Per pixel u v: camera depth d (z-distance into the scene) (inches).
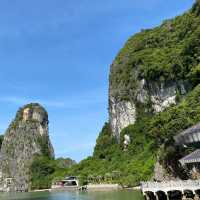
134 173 5846.5
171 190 2556.6
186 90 6284.5
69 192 6688.0
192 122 3235.7
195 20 7086.6
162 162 3656.5
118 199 3486.7
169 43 7716.5
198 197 2418.8
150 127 3730.3
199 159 2297.0
